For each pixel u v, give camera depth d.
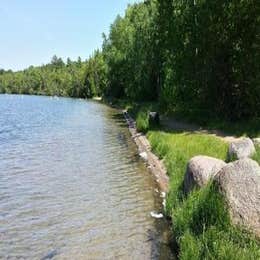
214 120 31.58
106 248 10.55
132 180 17.53
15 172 19.16
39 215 13.11
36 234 11.55
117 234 11.47
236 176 9.11
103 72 112.25
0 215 13.13
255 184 8.86
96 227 12.03
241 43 29.89
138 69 59.22
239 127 27.55
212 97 33.19
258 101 29.58
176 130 29.05
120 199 14.77
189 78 35.44
